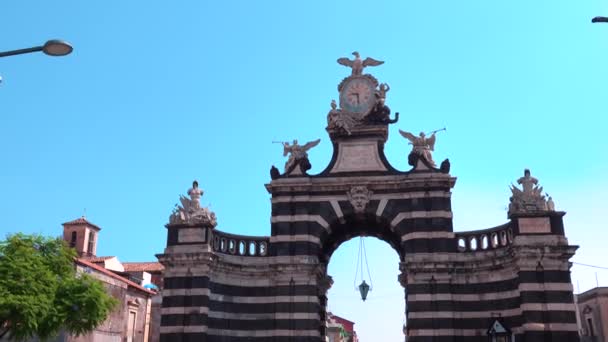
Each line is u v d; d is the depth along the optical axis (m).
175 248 39.69
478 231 39.56
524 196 38.03
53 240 36.62
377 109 43.25
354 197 41.22
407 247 39.78
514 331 36.94
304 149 43.12
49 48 17.16
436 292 38.31
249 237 41.81
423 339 37.53
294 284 40.00
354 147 42.69
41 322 32.25
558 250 36.31
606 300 60.75
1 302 29.89
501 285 38.19
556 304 35.59
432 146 42.03
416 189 40.72
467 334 37.91
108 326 52.28
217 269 40.38
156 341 62.53
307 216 41.44
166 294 39.16
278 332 39.16
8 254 33.09
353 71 44.56
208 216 40.56
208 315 39.06
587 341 63.25
